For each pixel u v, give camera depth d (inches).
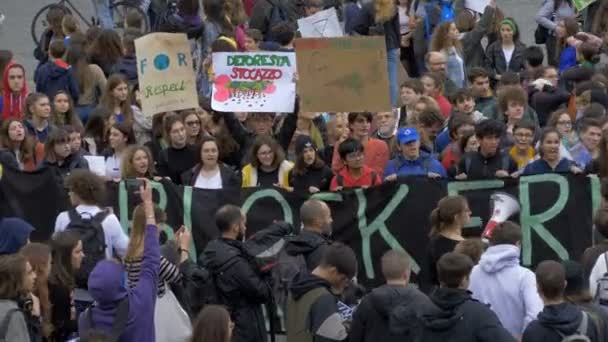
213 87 1505.9
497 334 968.3
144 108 1482.5
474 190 1338.6
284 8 2044.8
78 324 1053.2
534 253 1333.7
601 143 1337.4
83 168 1342.3
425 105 1515.7
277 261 1130.7
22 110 1630.2
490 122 1384.1
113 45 1752.0
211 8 1918.1
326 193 1349.7
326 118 1617.9
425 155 1400.1
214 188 1376.7
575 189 1331.2
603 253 1095.6
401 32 2054.6
